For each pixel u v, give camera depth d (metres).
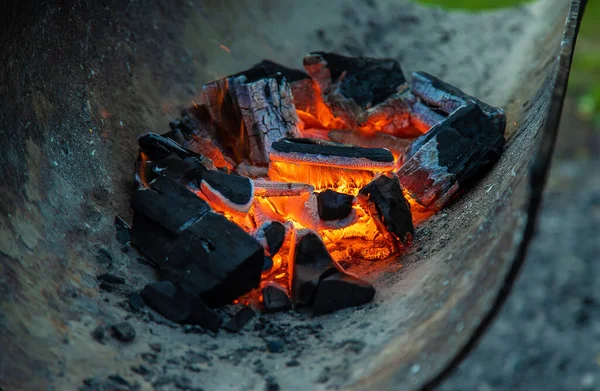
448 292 1.09
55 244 1.13
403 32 1.63
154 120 1.33
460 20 1.67
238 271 1.14
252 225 1.23
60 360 1.04
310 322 1.15
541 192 1.05
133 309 1.12
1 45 1.14
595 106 2.36
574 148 2.23
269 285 1.17
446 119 1.27
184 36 1.42
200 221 1.16
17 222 1.10
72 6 1.27
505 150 1.28
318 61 1.36
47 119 1.20
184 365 1.08
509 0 2.20
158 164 1.24
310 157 1.24
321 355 1.10
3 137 1.13
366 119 1.34
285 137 1.30
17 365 1.02
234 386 1.07
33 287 1.08
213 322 1.13
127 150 1.28
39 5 1.21
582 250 1.77
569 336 1.59
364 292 1.15
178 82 1.38
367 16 1.64
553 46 1.40
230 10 1.50
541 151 1.06
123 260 1.18
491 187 1.22
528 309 1.64
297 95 1.37
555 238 1.81
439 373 1.03
